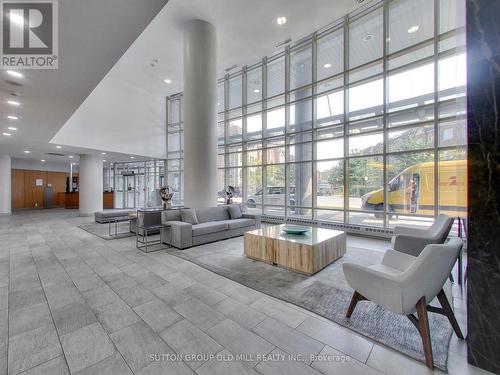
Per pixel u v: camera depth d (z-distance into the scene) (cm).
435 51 471
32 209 1211
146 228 459
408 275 164
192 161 566
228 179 880
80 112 770
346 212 601
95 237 553
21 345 182
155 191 1088
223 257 397
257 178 796
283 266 346
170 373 156
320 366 161
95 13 203
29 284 294
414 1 496
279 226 453
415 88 502
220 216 573
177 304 244
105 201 1215
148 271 336
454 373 155
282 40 614
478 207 162
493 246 156
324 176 646
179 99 1025
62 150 848
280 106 731
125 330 201
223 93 889
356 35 581
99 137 816
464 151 305
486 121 159
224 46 640
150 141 982
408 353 172
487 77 159
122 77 835
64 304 245
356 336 192
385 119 537
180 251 434
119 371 158
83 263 371
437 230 304
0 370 158
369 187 567
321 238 357
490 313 157
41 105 407
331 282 295
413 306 168
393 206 535
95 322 213
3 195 961
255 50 658
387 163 539
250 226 578
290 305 241
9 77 312
